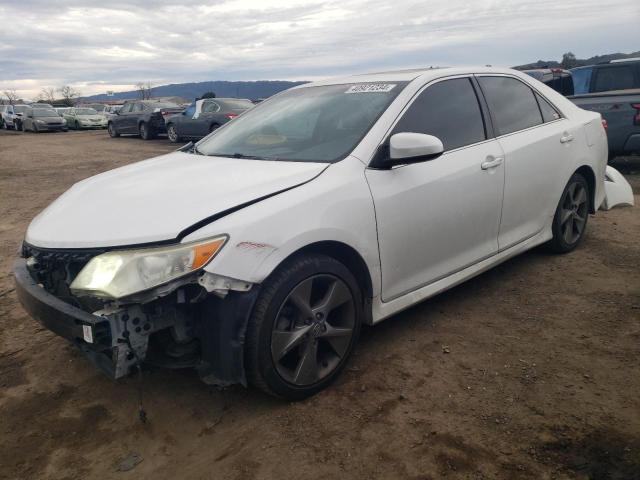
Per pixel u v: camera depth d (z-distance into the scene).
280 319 2.71
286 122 3.69
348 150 3.13
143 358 2.48
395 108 3.32
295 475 2.34
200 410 2.84
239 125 4.09
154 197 2.81
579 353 3.20
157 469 2.44
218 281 2.44
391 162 3.04
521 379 2.96
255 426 2.68
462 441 2.49
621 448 2.38
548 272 4.48
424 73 3.69
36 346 3.64
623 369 3.01
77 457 2.54
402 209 3.14
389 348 3.36
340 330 2.95
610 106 8.25
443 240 3.45
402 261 3.22
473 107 3.81
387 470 2.34
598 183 5.02
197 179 3.02
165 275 2.38
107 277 2.37
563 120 4.59
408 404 2.79
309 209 2.73
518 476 2.27
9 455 2.58
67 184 10.23
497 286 4.25
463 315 3.77
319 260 2.78
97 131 29.22
